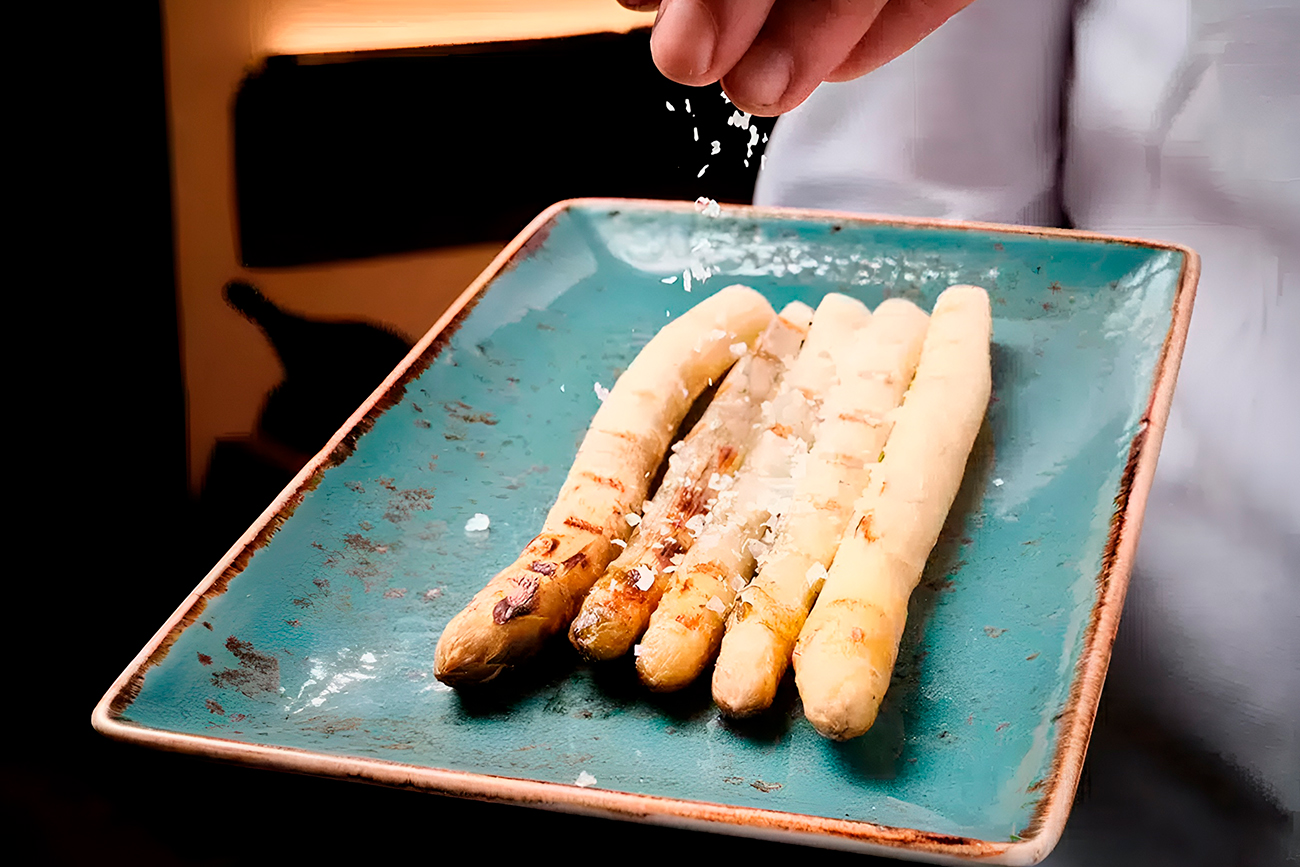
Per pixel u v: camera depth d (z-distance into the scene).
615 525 0.86
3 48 1.38
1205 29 1.07
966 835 0.75
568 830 0.80
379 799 0.82
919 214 1.15
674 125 1.41
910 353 0.92
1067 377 0.91
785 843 0.74
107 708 0.79
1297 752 0.91
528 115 1.42
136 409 1.06
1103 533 0.84
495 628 0.81
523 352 0.96
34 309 1.16
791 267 1.00
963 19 1.16
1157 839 0.89
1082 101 1.14
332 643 0.83
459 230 1.28
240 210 1.32
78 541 0.98
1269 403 1.01
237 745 0.77
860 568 0.83
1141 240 0.95
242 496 1.01
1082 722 0.77
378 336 1.15
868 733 0.79
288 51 1.43
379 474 0.89
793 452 0.89
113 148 1.35
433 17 1.48
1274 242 1.04
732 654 0.80
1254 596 0.97
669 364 0.93
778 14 0.73
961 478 0.88
